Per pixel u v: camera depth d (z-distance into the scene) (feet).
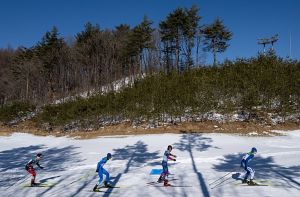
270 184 45.68
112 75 237.04
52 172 62.44
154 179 52.19
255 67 131.34
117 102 128.36
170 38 225.35
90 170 62.28
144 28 233.14
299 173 52.37
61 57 250.16
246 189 43.50
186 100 116.67
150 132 110.52
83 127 133.18
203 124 113.19
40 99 233.55
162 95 120.67
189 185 47.19
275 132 103.24
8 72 281.95
